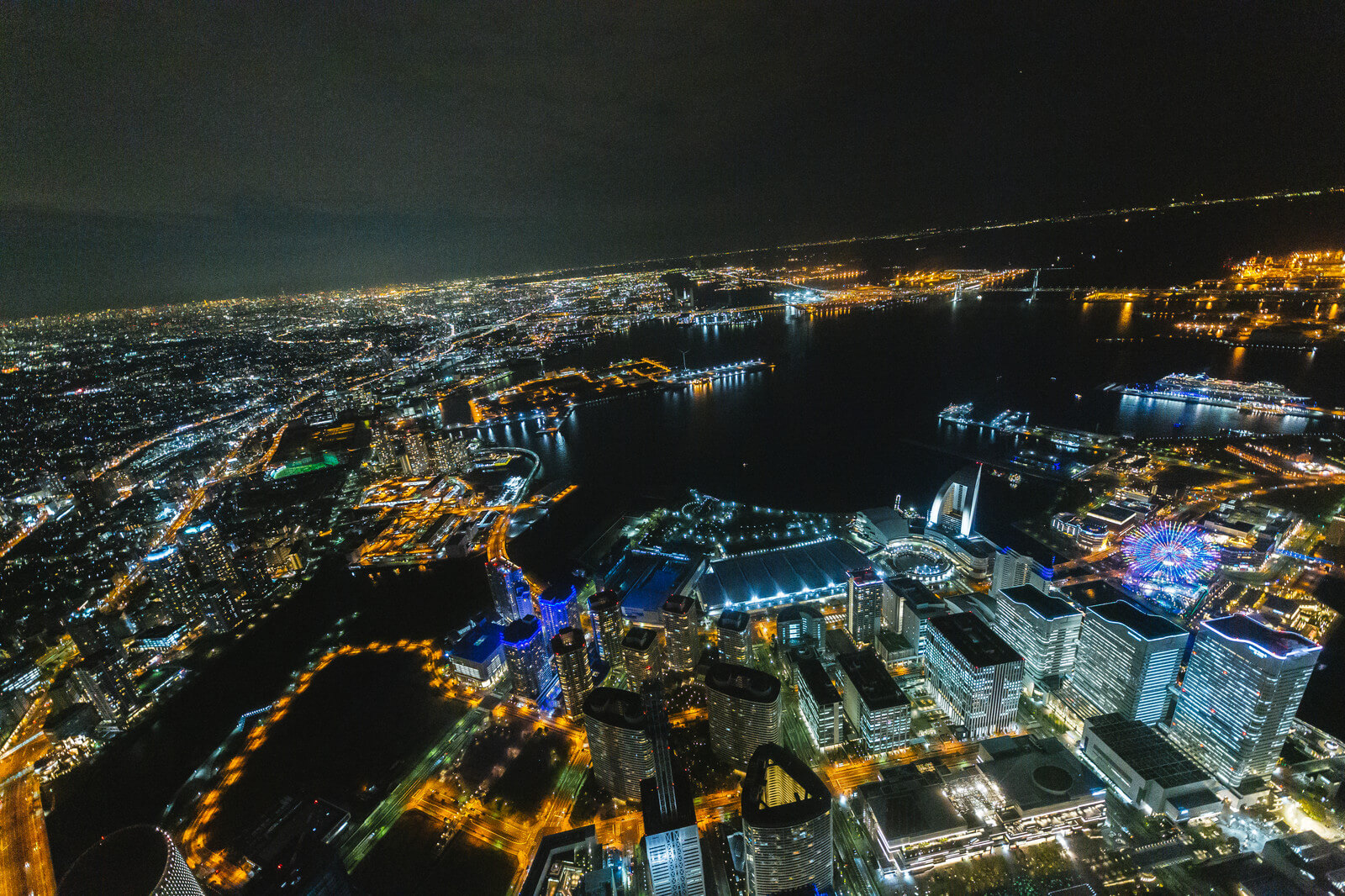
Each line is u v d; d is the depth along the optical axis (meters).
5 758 193.75
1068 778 147.75
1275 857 131.62
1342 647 192.50
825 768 170.38
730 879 141.12
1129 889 132.62
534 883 142.12
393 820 163.38
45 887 156.62
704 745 179.25
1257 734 140.88
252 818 167.75
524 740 187.00
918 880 138.38
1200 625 154.12
